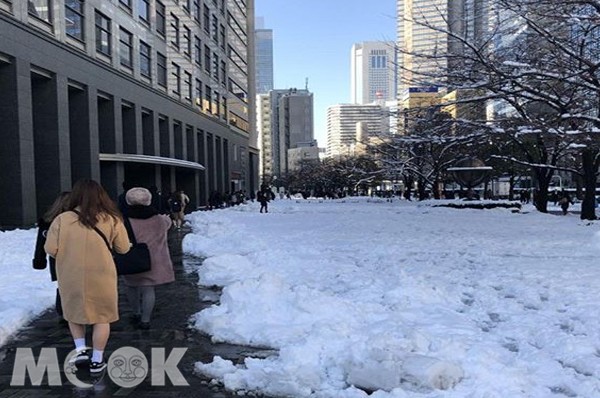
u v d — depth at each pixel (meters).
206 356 5.13
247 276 8.66
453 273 8.56
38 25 22.83
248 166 78.88
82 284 4.50
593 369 4.31
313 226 18.83
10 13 20.73
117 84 30.67
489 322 5.85
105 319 4.59
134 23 33.97
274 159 175.50
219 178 58.53
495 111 26.19
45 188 23.84
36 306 6.89
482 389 3.91
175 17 43.06
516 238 13.80
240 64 71.94
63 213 4.63
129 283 6.09
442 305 6.55
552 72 14.95
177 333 5.92
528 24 14.72
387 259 10.23
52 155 23.86
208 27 54.16
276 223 20.78
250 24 85.25
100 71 28.41
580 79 14.61
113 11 30.64
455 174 35.31
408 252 11.19
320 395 4.07
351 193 90.69
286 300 6.37
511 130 18.19
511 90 16.44
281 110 174.12
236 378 4.38
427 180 42.72
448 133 26.14
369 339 4.79
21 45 21.09
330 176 82.12
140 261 5.69
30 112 21.62
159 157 36.22
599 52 15.35
